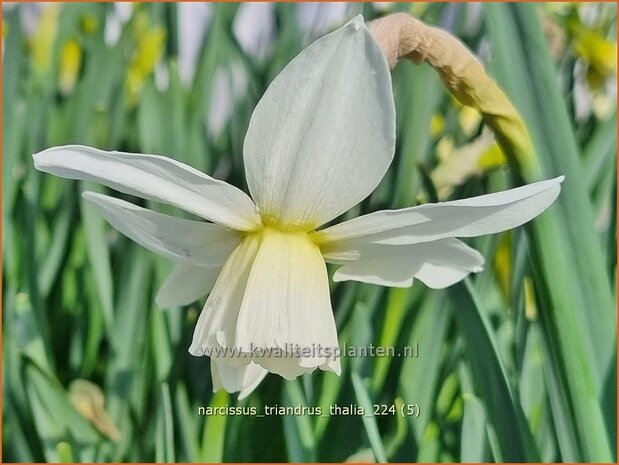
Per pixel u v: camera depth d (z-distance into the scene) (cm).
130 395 22
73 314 25
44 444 20
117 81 27
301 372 13
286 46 27
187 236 14
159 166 12
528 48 15
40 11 28
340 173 12
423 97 24
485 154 23
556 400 15
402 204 24
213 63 27
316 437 21
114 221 14
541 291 14
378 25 14
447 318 21
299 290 13
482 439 17
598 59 24
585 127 25
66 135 27
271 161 12
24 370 20
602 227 23
